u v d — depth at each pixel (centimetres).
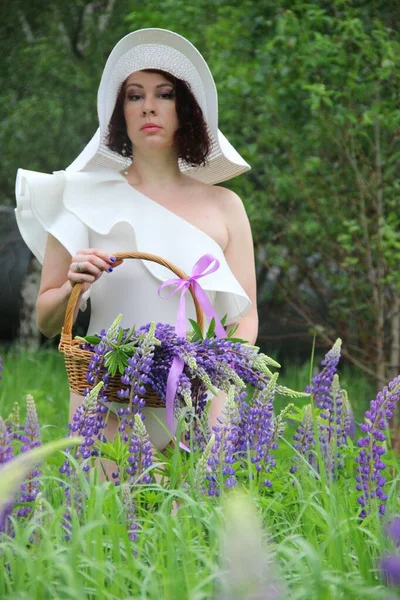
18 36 2178
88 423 505
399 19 1355
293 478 530
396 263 1356
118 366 535
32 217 664
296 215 1498
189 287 591
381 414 524
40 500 444
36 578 375
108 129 656
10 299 2148
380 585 411
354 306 1477
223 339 559
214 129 659
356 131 1320
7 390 1295
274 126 1409
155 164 654
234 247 662
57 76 2072
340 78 1301
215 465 501
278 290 1652
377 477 521
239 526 281
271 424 546
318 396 597
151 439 609
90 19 2173
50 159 2053
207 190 668
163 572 391
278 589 347
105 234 620
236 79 1356
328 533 443
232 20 1405
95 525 392
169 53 638
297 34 1282
